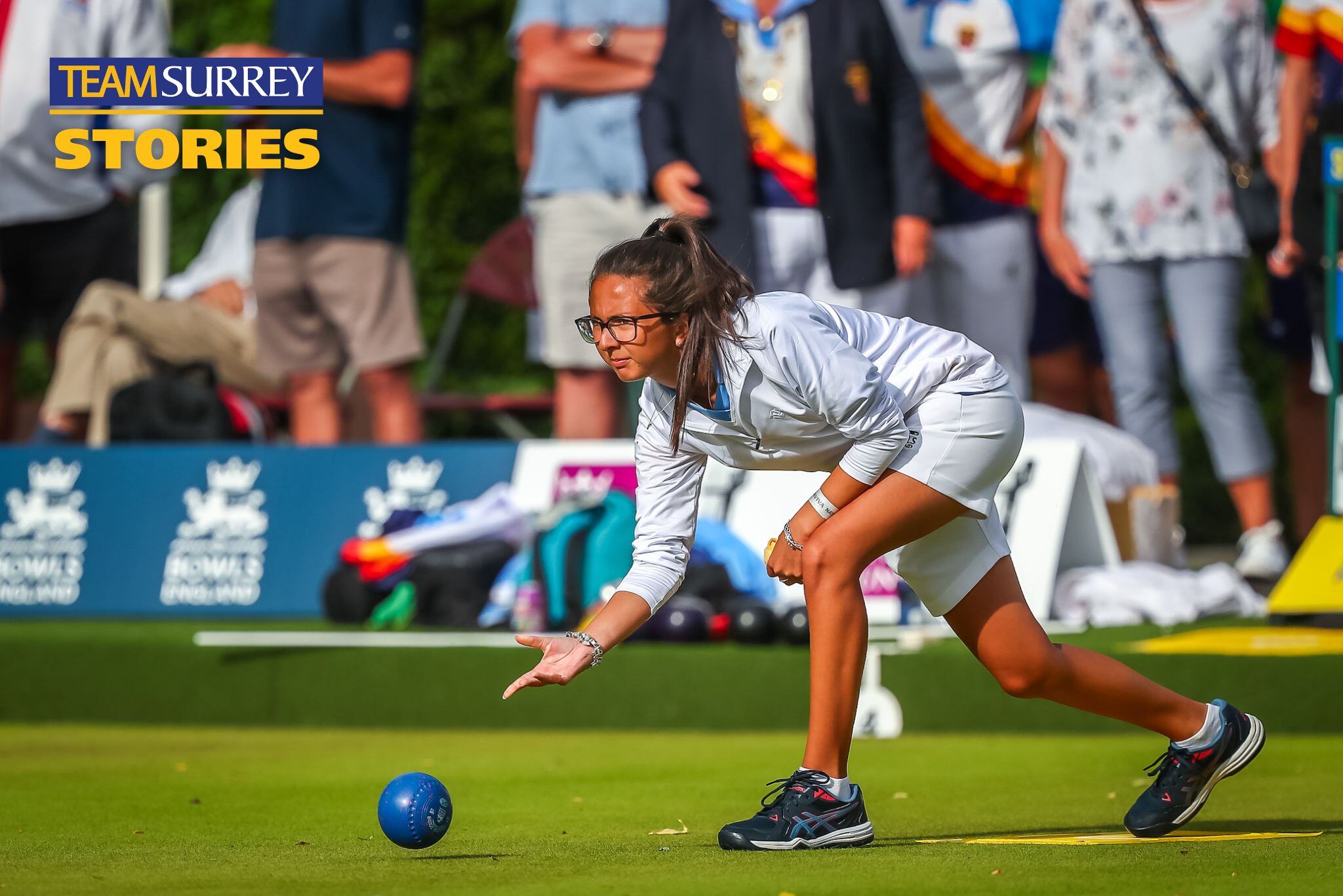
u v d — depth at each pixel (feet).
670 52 80.53
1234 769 37.45
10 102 94.22
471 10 176.04
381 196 87.76
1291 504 141.90
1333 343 72.84
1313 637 67.51
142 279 119.34
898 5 93.56
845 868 32.09
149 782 51.57
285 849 36.65
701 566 75.10
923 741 63.57
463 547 79.82
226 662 74.08
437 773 53.72
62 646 76.13
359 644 72.49
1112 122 82.94
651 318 33.91
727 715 68.44
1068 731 65.57
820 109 80.33
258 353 89.97
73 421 98.68
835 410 33.76
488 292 119.65
